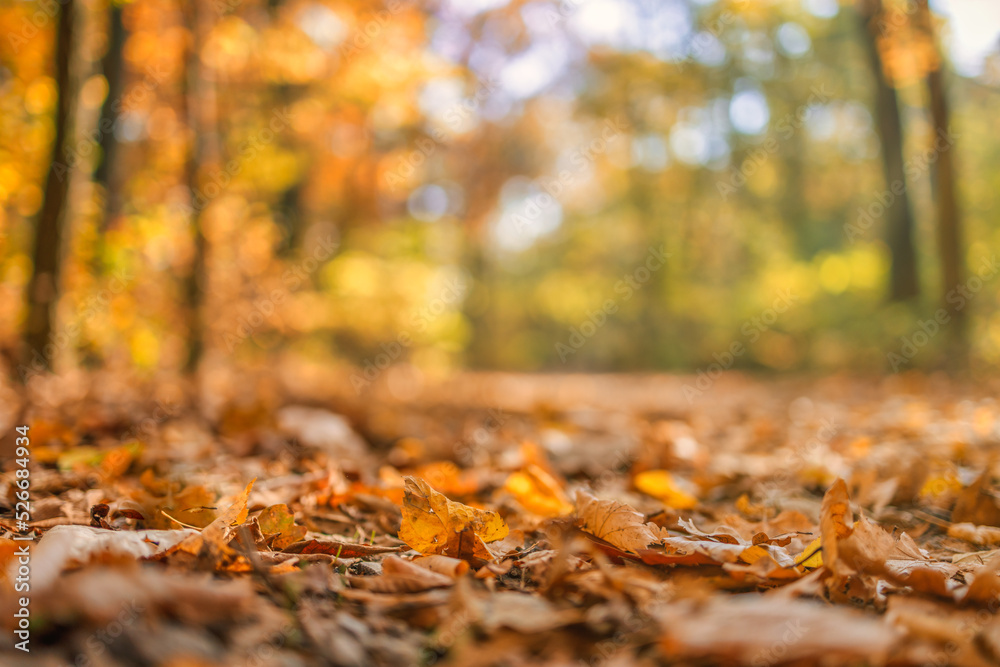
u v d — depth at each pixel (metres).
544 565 1.54
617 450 4.29
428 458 3.85
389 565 1.49
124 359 6.98
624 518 1.71
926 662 1.08
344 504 2.44
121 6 6.05
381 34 8.88
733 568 1.47
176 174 7.28
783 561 1.59
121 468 2.67
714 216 21.47
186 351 7.20
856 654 1.03
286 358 10.88
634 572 1.49
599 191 23.31
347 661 1.09
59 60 5.03
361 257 12.39
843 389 10.79
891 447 4.21
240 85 8.40
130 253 6.53
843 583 1.41
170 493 2.04
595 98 18.91
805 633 1.06
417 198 14.71
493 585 1.49
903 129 13.99
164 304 7.12
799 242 23.06
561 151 19.17
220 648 1.08
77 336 5.97
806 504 2.66
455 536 1.70
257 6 8.07
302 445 3.78
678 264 21.41
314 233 12.30
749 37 18.39
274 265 8.80
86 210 5.60
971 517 2.34
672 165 20.52
